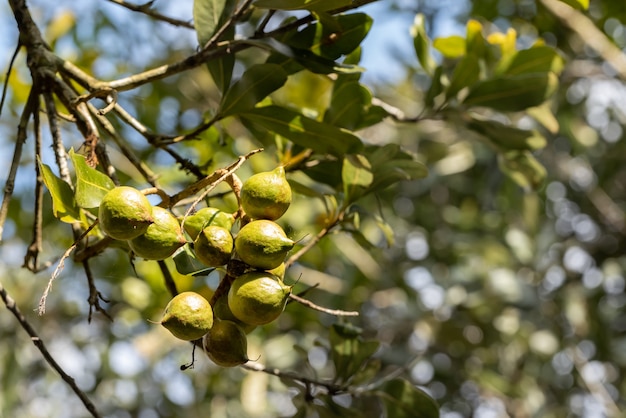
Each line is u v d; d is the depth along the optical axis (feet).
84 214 6.63
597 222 20.11
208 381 17.03
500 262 18.30
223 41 7.89
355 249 17.67
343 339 8.77
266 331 15.15
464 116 10.08
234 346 5.73
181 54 16.96
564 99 18.84
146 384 17.75
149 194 5.98
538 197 18.83
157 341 15.84
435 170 18.63
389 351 17.69
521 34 18.10
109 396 17.88
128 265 13.25
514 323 17.42
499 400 19.15
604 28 17.66
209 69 8.18
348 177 8.41
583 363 17.74
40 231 8.21
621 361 18.21
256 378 14.53
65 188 6.50
